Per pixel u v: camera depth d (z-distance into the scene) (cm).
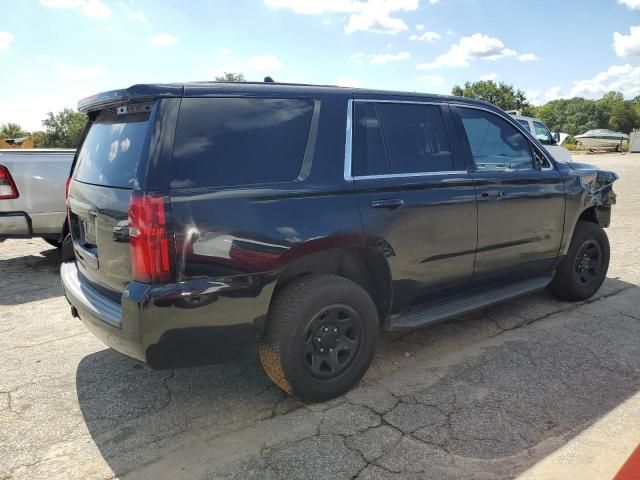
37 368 369
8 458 265
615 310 465
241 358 286
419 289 352
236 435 282
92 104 312
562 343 394
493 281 410
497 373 347
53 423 297
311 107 309
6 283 589
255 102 289
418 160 349
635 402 308
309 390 302
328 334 304
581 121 11894
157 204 247
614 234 815
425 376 345
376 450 265
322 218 293
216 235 260
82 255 321
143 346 254
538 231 423
